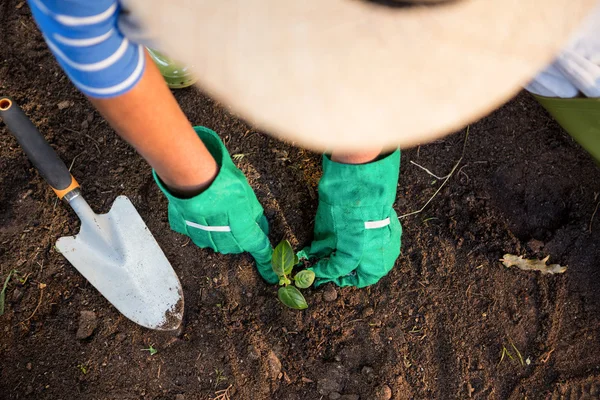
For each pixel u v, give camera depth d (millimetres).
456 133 2027
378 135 659
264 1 574
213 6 603
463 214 1952
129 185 1942
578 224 1951
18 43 2082
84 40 692
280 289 1633
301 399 1752
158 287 1790
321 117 632
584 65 1119
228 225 1479
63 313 1799
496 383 1787
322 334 1805
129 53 776
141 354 1771
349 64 587
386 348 1805
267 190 1940
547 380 1799
